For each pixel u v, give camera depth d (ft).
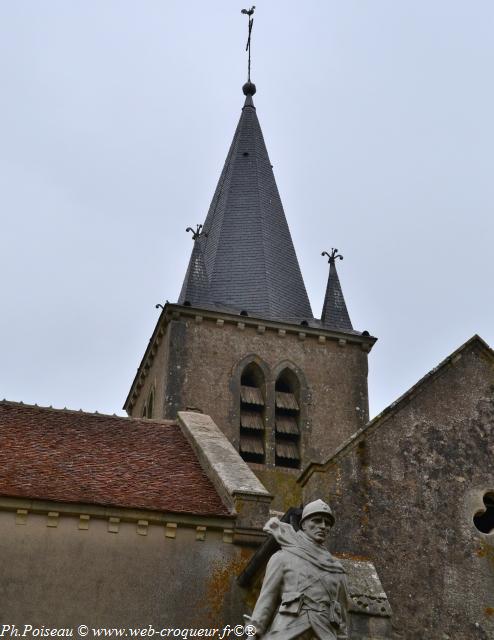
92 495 66.59
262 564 62.23
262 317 134.10
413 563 65.77
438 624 64.03
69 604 62.03
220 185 159.63
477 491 69.82
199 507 67.62
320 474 67.41
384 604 60.49
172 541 65.41
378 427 70.64
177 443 81.46
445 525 67.77
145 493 68.80
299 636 35.45
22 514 63.62
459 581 65.92
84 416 83.35
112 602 62.69
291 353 129.18
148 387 134.10
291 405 126.00
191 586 64.13
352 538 65.57
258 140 162.09
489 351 76.18
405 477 68.95
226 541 66.13
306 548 37.42
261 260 144.05
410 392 72.69
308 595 36.09
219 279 141.90
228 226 148.97
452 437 71.61
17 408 81.92
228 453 76.89
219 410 122.52
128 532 64.95
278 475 119.03
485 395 74.38
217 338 127.34
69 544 63.72
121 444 78.89
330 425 125.59
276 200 155.02
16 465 69.87
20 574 62.13
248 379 128.16
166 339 127.34
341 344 131.75
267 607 36.58
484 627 64.64
